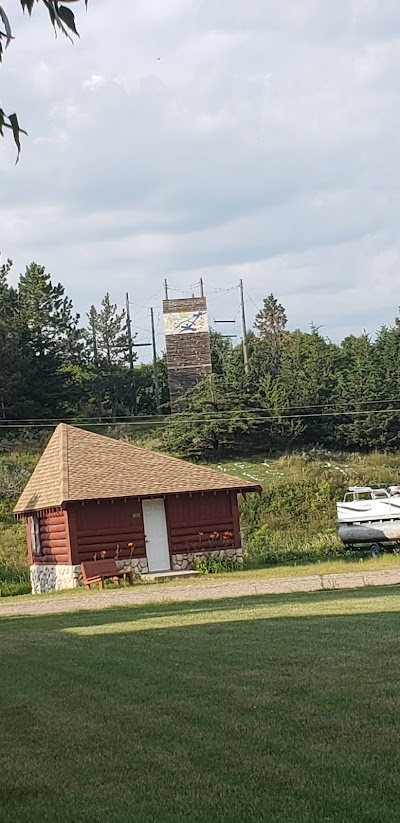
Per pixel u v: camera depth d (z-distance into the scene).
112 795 6.54
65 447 35.41
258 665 10.97
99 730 8.35
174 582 29.64
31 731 8.51
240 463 63.34
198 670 10.91
